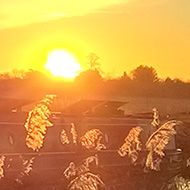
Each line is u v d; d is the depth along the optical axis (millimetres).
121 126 23391
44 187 19719
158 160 20703
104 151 22281
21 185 19656
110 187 20266
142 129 22984
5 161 19875
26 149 20344
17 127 20531
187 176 20172
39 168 20312
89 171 20359
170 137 20734
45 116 20766
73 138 21922
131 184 20828
